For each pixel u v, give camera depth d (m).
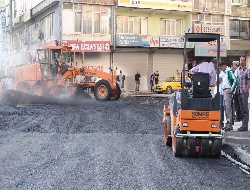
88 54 35.81
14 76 25.17
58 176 6.70
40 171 7.03
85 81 24.69
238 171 7.32
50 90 24.22
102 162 7.80
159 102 23.73
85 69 24.72
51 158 8.12
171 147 9.68
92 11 35.47
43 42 38.34
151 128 12.88
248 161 8.02
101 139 10.65
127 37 36.72
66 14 34.59
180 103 8.42
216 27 39.91
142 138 10.95
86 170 7.14
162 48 38.84
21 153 8.62
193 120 8.34
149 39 37.66
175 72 39.88
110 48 36.38
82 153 8.69
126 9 37.34
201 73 8.44
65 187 6.04
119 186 6.12
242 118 11.27
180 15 39.91
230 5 40.75
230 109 11.44
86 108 18.80
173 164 7.81
